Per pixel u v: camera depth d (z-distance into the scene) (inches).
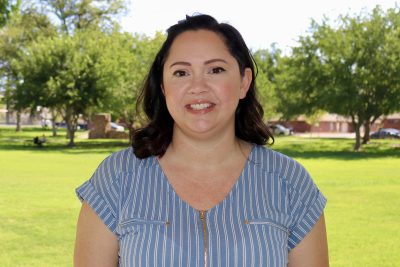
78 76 1596.9
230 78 93.2
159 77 101.0
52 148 1467.8
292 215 93.7
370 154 1338.6
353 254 323.6
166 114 100.1
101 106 1624.0
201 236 87.7
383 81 1475.1
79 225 94.3
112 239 92.4
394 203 517.0
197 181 93.6
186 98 92.1
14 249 327.6
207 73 92.7
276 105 1823.3
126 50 1786.4
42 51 1628.9
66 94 1557.6
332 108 1523.1
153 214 90.2
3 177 722.8
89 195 93.8
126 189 93.5
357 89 1477.6
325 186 654.5
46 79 1626.5
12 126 3649.1
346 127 3405.5
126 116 1729.8
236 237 87.7
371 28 1473.9
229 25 95.6
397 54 1460.4
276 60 2869.1
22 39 2210.9
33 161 1006.4
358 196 564.7
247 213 90.4
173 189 92.8
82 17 2239.2
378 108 1517.0
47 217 427.5
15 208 468.1
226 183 93.7
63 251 324.5
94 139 1984.5
